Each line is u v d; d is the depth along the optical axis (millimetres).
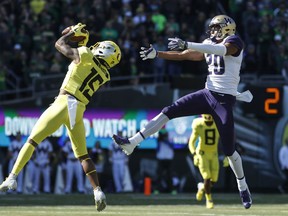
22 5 79562
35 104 73625
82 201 55688
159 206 51250
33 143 34969
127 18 79188
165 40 78688
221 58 35531
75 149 35594
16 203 52875
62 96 35219
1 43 76562
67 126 35344
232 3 83562
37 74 75625
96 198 34969
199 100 35844
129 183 74875
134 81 77312
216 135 52656
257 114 76188
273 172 77438
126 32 78500
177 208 49062
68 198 60031
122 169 74312
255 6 84250
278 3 84375
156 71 77500
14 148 72562
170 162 75688
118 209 46812
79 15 78250
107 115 75000
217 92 35656
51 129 35000
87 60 35375
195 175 76062
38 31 77625
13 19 78562
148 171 75500
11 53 76562
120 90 75250
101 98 74938
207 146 52500
